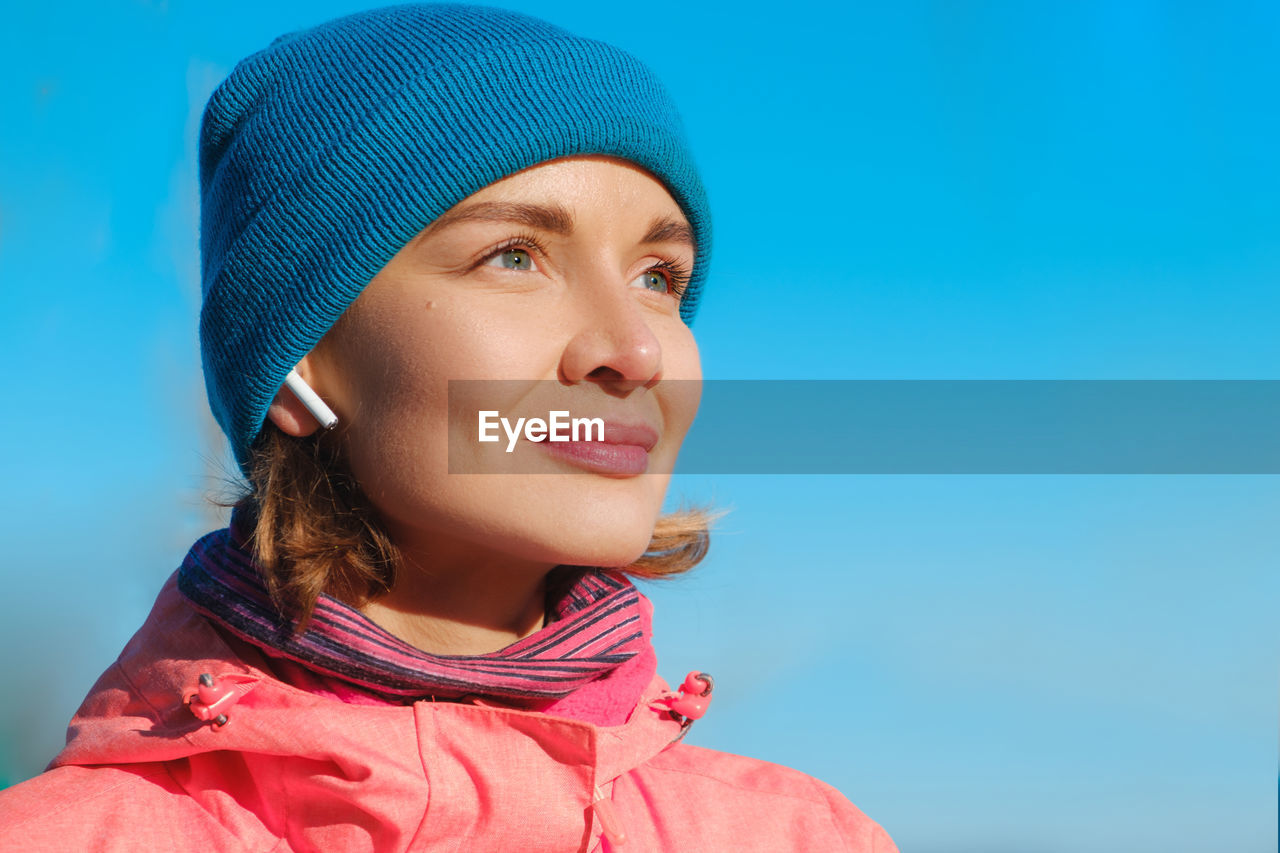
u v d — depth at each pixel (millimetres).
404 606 1037
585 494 907
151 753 938
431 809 883
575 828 926
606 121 940
